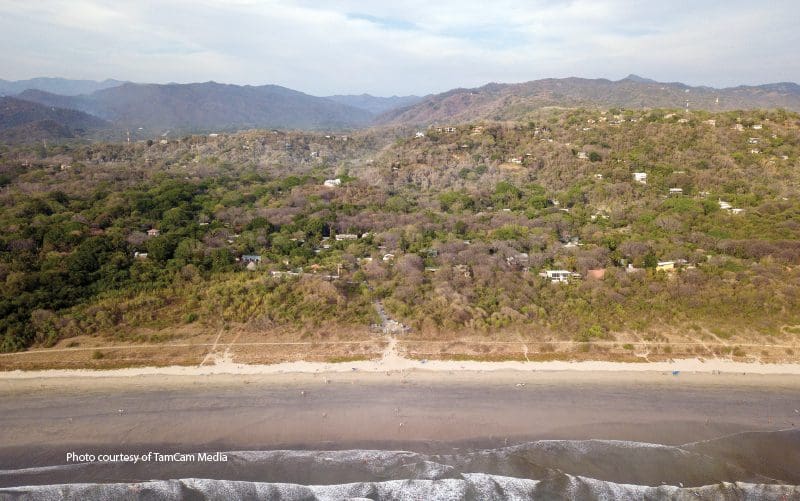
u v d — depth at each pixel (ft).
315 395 184.44
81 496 137.39
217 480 143.33
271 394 184.55
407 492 140.36
